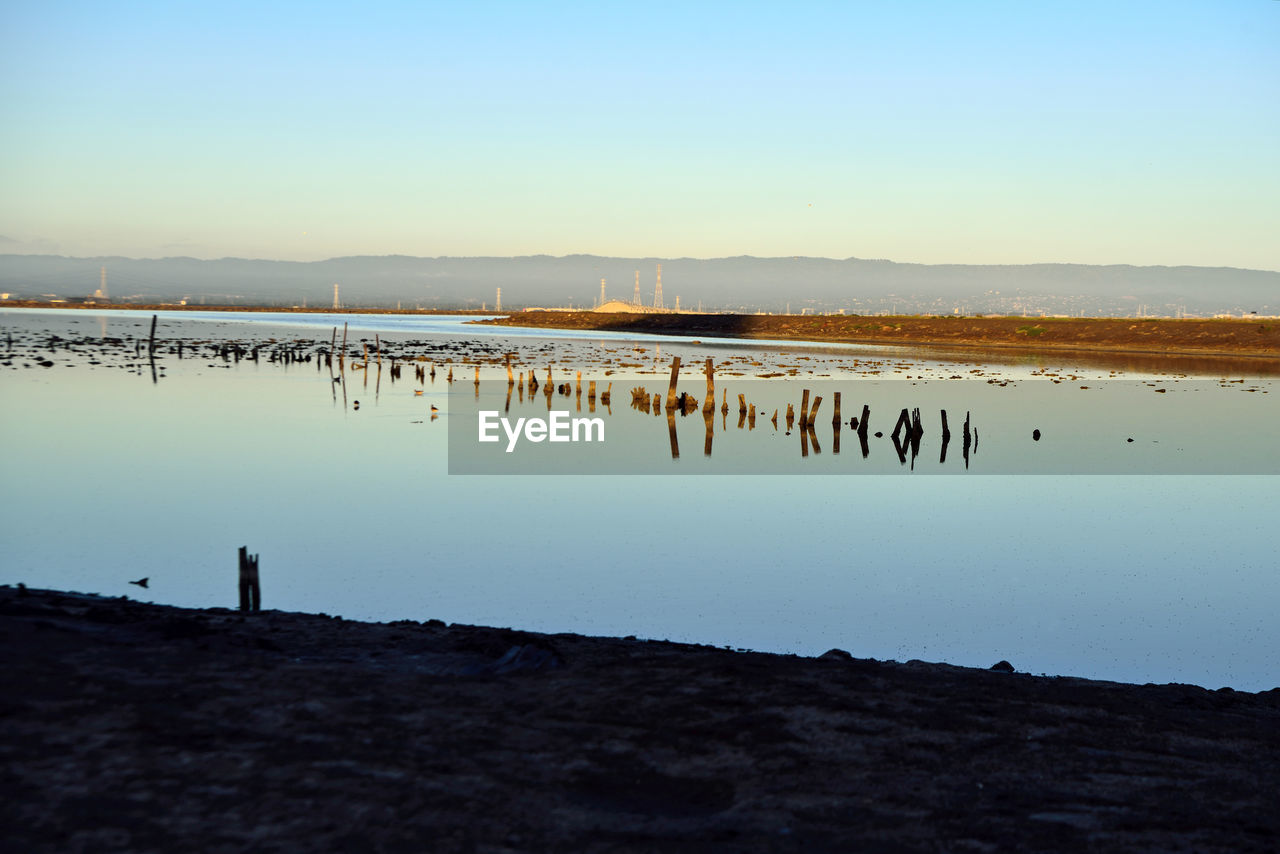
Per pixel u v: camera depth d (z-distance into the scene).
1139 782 10.02
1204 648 20.08
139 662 11.10
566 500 35.91
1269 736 12.09
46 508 32.25
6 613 12.93
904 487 39.84
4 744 8.48
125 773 8.24
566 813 8.41
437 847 7.59
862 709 11.69
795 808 8.86
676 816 8.56
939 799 9.25
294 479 38.50
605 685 12.10
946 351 120.44
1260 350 110.81
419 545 28.09
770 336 160.12
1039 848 8.32
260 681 10.94
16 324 178.62
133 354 105.19
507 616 21.27
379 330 178.75
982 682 13.78
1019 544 29.86
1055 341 126.88
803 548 28.92
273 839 7.47
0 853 6.91
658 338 153.62
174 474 39.22
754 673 12.93
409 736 9.76
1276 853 8.45
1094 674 18.31
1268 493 38.88
